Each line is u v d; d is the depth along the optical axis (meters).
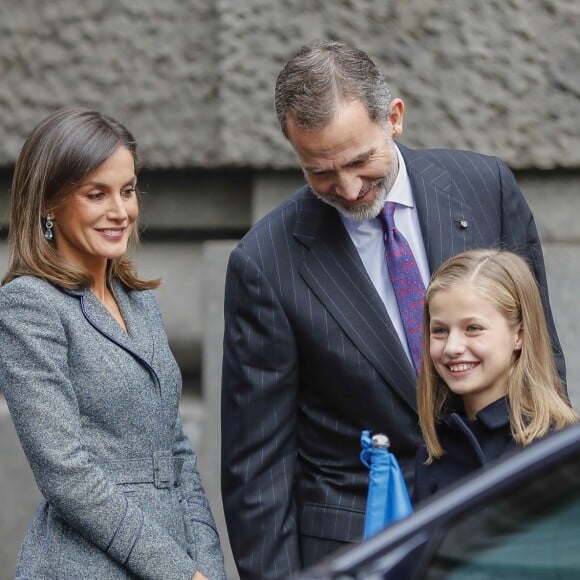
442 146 15.88
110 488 10.21
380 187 10.56
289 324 11.05
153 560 10.19
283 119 10.45
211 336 16.28
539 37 15.77
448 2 15.85
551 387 10.03
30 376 10.16
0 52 17.02
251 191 16.88
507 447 9.88
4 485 16.80
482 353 9.94
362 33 15.95
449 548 7.04
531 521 7.02
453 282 10.02
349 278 11.02
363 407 10.99
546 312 11.64
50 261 10.55
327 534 11.14
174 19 16.62
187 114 16.55
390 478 9.94
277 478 11.27
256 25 16.14
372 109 10.34
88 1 16.83
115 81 16.75
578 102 15.73
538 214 16.09
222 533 16.30
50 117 10.72
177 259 17.39
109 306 11.10
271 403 11.19
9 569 16.78
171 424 11.02
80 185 10.55
